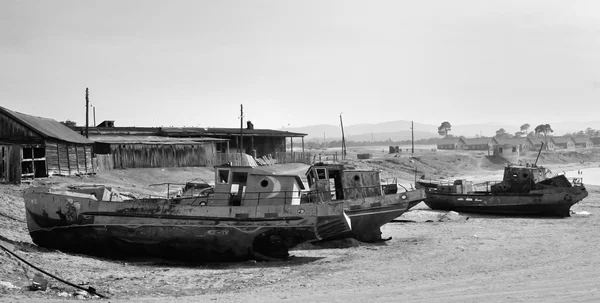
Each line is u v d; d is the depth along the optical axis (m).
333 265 19.61
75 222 20.55
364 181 26.23
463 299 13.49
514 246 24.06
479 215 38.69
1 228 22.75
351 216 24.36
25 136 37.72
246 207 20.36
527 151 176.12
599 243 24.55
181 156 55.09
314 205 20.42
